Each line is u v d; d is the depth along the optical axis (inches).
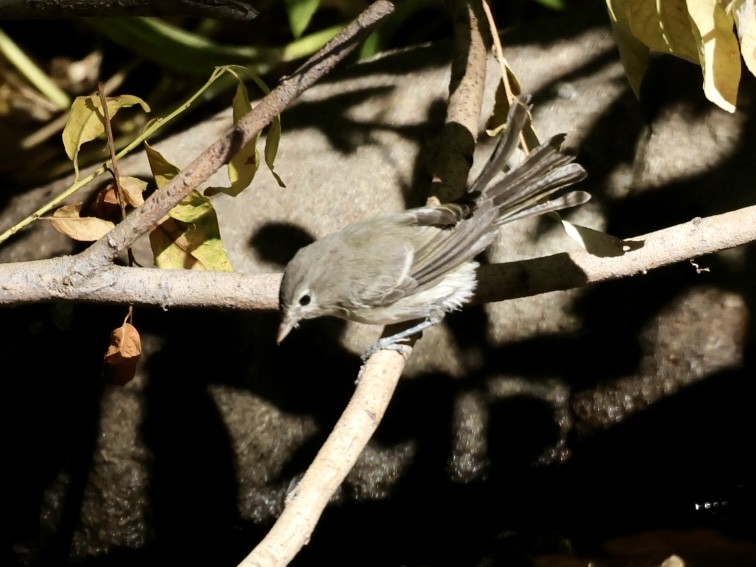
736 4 189.6
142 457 278.1
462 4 268.4
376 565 286.8
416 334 222.7
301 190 287.3
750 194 263.3
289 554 169.0
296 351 275.1
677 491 269.6
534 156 220.8
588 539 274.4
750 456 261.4
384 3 188.2
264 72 345.7
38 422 282.8
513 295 223.5
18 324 279.4
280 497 278.4
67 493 283.9
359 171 288.8
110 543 284.2
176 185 201.8
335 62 191.6
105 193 233.6
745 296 255.1
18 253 286.5
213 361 275.3
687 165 269.1
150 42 333.4
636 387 261.0
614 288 266.8
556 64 296.8
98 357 276.7
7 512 289.7
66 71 349.1
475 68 256.4
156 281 213.9
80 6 213.6
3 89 334.3
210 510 282.2
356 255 222.1
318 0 330.6
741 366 253.0
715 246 209.2
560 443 269.7
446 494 278.2
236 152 199.2
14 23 350.3
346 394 275.1
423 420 275.1
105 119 222.8
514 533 279.4
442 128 275.4
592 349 266.7
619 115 279.9
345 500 280.4
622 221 272.8
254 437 276.7
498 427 272.1
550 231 273.1
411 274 221.6
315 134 300.8
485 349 273.0
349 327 275.4
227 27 353.1
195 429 276.7
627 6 204.5
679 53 206.1
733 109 198.5
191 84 350.3
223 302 216.5
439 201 234.8
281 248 280.4
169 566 288.2
